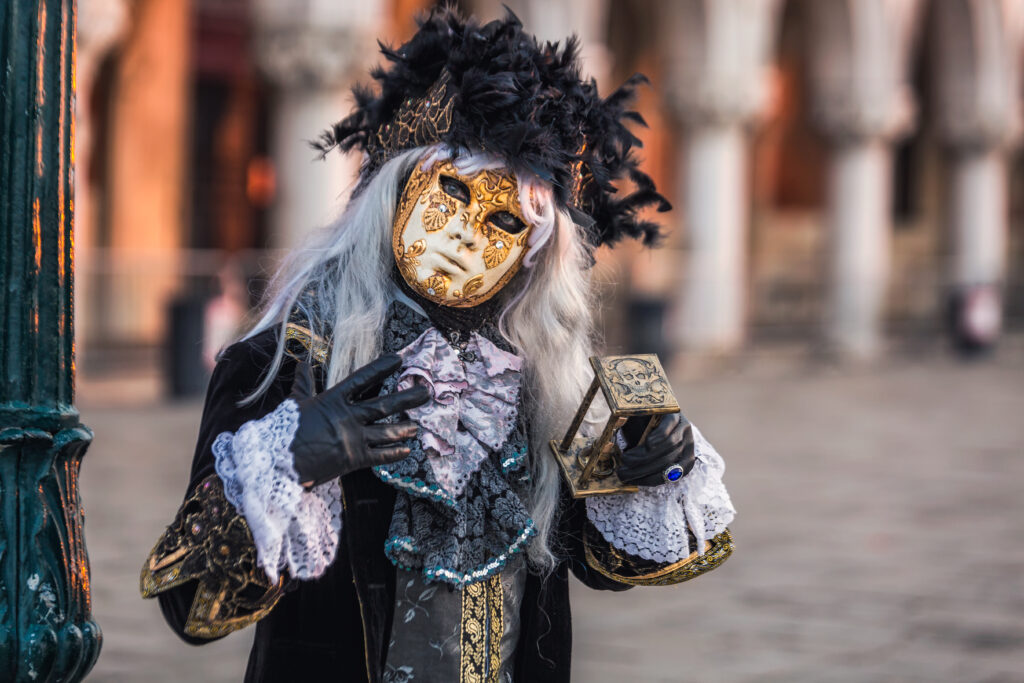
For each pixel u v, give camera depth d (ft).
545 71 10.24
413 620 9.59
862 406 76.48
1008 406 78.79
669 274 99.25
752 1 101.60
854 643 27.40
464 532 9.74
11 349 9.00
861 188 114.32
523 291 10.69
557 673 10.58
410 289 10.39
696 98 100.94
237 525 8.71
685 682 24.36
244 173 108.58
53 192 9.18
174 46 92.38
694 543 11.04
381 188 10.26
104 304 72.84
